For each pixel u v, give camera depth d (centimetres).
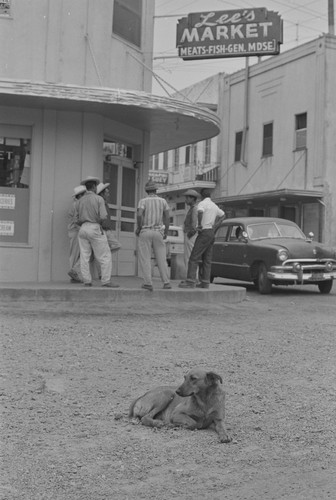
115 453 458
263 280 1524
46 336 845
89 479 412
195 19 2498
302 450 473
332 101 2728
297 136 2866
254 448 476
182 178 3684
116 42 1348
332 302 1374
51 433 495
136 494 392
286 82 2930
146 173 1483
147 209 1142
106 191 1205
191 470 432
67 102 1190
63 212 1273
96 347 795
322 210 2703
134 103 1195
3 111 1237
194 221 1298
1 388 607
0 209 1246
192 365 723
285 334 938
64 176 1273
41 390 606
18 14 1244
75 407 562
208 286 1274
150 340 851
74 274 1223
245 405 583
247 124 3192
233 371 704
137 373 681
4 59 1237
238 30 2488
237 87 3288
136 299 1141
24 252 1249
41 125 1259
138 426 518
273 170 3003
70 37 1268
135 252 1478
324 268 1514
